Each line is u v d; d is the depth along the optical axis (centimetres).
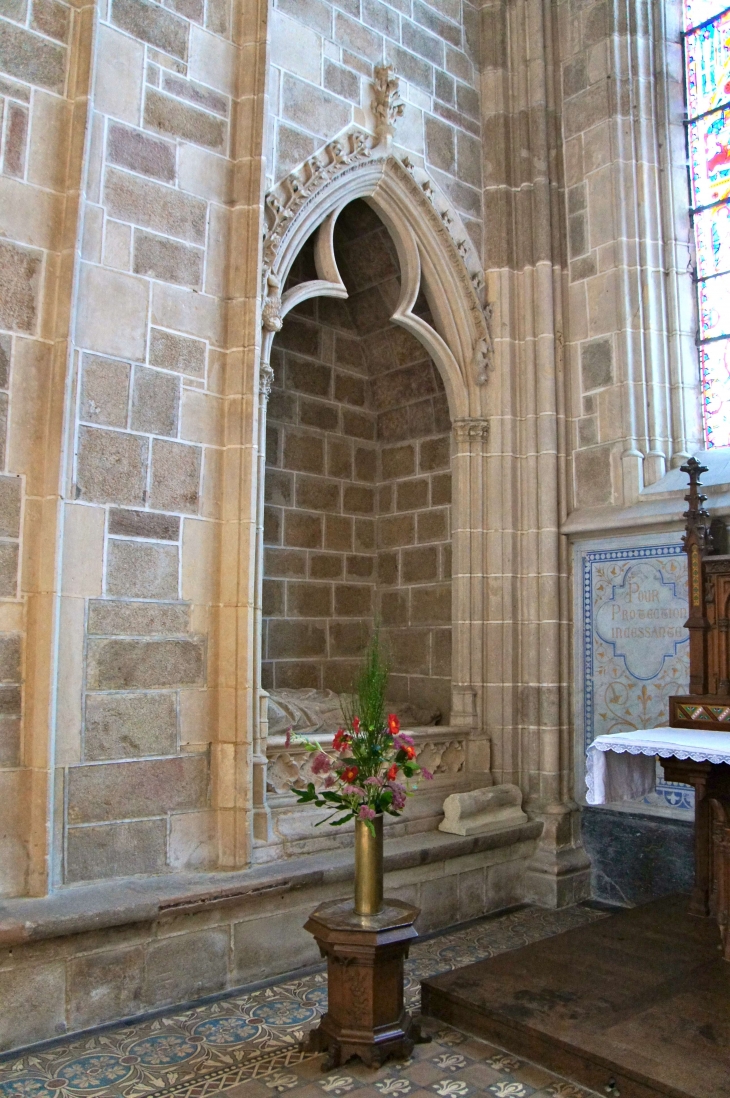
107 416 498
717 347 692
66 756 467
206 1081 385
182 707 516
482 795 650
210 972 483
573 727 694
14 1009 415
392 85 663
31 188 484
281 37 607
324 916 413
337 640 791
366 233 741
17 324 472
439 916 604
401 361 805
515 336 729
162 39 542
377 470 838
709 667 583
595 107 725
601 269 711
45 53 495
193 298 543
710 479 636
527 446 717
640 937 515
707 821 557
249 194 565
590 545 698
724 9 715
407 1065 400
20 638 462
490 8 762
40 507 471
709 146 715
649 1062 365
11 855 449
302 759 582
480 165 746
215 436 547
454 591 713
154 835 497
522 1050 405
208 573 536
